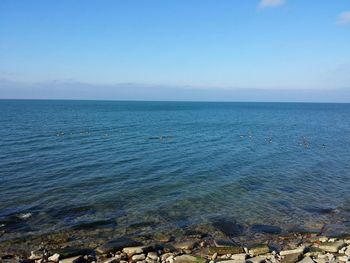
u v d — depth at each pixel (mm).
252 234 17219
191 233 17203
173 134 59719
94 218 18922
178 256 14094
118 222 18484
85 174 28328
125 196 22844
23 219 18469
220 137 56750
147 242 16078
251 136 59750
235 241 16359
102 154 37625
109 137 52750
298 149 45938
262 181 27609
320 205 21938
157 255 14445
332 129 78312
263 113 155500
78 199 21984
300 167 33656
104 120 90812
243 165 33750
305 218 19594
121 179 27047
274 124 90625
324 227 18266
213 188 25141
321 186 26594
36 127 64500
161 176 28297
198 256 14078
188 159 35906
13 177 26766
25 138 48344
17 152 37219
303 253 14641
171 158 36281
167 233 17172
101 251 14695
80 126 70188
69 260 13633
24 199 21656
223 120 103000
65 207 20484
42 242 15852
